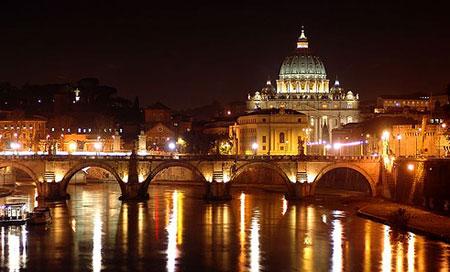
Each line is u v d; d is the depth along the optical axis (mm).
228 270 124438
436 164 182750
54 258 132750
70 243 146000
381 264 127312
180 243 146875
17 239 149250
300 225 168125
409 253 135125
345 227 164625
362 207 195500
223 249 140750
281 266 127000
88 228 163625
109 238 151750
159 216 183375
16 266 126688
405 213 171125
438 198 179625
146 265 128000
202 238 152125
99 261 130750
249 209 198000
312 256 134000
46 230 160250
